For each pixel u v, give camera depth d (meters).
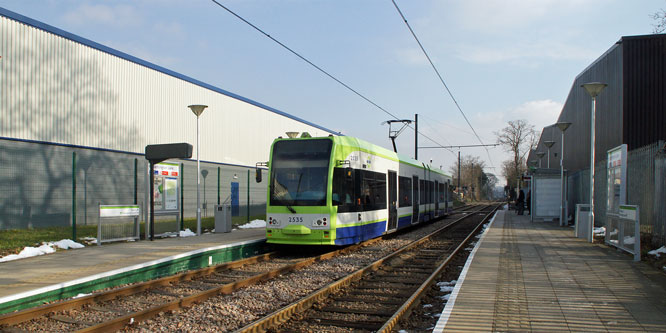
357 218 15.12
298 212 13.94
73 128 20.98
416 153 41.97
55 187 19.95
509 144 65.81
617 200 14.63
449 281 10.30
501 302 7.56
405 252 15.11
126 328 6.69
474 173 116.00
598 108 25.27
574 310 7.09
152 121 25.95
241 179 31.31
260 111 37.88
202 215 27.08
